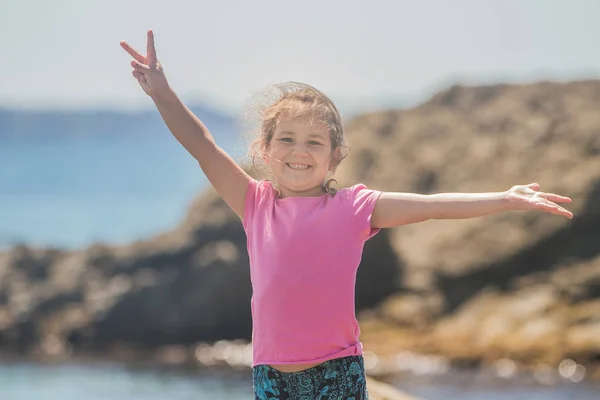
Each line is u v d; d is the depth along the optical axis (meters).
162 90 6.71
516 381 20.39
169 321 25.39
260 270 6.31
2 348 25.83
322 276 6.16
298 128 6.40
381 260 25.53
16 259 28.12
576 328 22.06
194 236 26.45
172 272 26.06
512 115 29.20
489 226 25.67
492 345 22.02
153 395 20.05
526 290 24.05
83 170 97.31
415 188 28.06
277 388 6.21
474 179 27.55
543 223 25.06
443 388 19.70
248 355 24.62
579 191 25.11
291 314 6.16
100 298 25.95
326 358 6.16
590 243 24.67
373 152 29.48
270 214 6.41
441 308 24.55
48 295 26.64
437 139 29.48
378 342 23.20
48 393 20.28
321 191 6.50
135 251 26.97
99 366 23.62
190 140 6.68
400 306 24.53
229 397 19.83
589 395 18.97
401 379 20.61
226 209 26.59
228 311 25.45
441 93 31.34
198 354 24.92
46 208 70.19
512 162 27.48
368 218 6.23
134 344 25.53
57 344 25.64
